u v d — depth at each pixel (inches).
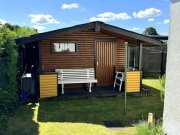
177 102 184.7
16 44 384.2
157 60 668.7
